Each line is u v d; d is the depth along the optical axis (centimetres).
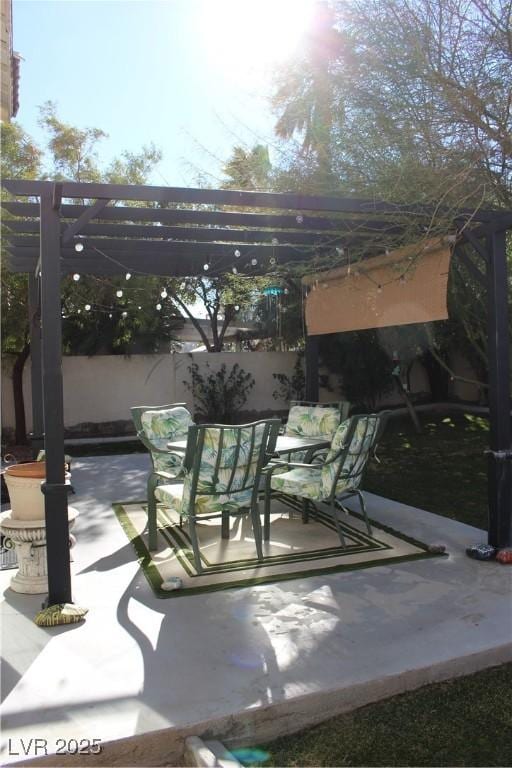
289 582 351
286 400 1232
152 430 480
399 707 236
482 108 403
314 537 447
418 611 306
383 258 454
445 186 397
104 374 1120
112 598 328
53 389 306
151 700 225
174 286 1070
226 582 351
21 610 313
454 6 406
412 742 214
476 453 848
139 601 324
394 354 1105
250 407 1209
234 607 314
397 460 810
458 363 1412
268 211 502
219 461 370
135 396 1138
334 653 262
